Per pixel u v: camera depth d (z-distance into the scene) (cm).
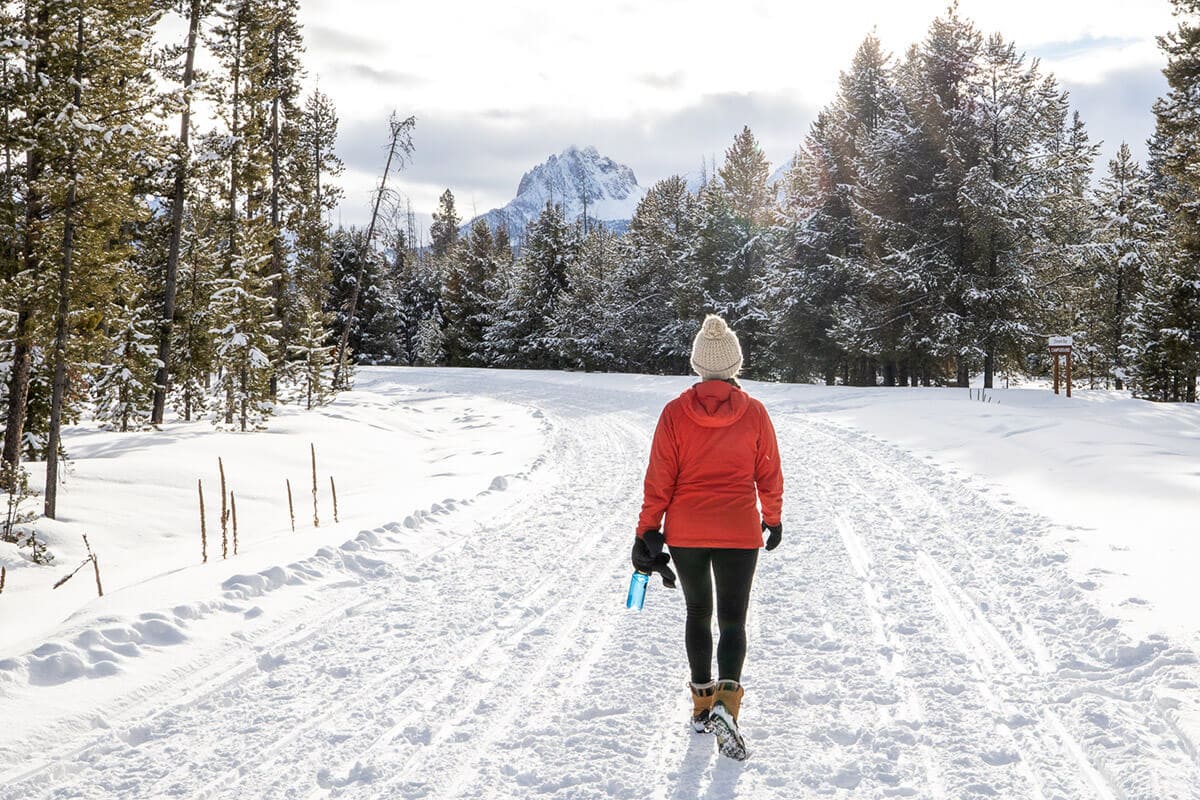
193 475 1427
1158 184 4731
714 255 4706
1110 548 652
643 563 364
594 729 374
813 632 509
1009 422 1530
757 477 374
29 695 404
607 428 2078
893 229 3247
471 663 467
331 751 356
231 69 2503
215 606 557
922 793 311
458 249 7869
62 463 1434
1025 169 3100
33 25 1312
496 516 935
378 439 2122
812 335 3897
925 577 625
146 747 362
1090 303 4288
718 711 339
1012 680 419
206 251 2541
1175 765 314
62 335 1354
